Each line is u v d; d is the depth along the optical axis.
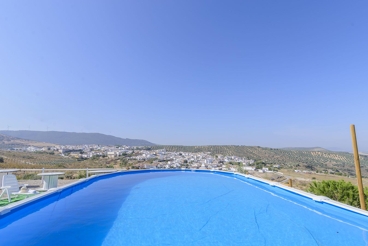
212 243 3.51
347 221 4.59
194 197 6.78
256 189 8.22
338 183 8.09
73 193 7.23
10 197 6.33
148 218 4.72
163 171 14.00
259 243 3.53
